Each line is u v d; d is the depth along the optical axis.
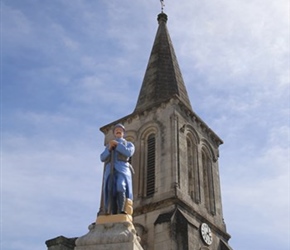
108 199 15.02
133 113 38.16
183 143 34.72
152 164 34.59
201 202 33.91
